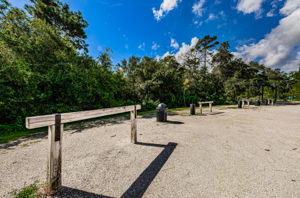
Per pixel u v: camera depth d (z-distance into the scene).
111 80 8.77
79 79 6.33
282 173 1.87
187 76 18.86
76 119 1.66
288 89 26.00
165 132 4.06
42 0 10.88
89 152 2.64
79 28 12.63
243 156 2.42
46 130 4.53
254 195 1.43
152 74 12.66
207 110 9.82
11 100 4.46
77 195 1.44
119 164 2.15
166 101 13.05
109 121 5.96
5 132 4.13
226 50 28.16
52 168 1.46
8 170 2.00
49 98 5.51
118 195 1.44
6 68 4.49
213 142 3.17
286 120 5.91
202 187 1.57
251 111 9.14
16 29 5.98
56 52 5.97
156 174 1.85
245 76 26.72
